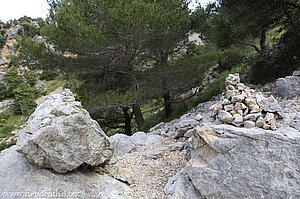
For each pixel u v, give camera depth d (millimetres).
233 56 14633
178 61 11398
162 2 10984
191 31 11633
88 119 5453
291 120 5145
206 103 11188
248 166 4504
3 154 6328
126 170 5855
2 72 31062
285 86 8008
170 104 13062
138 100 11125
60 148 5117
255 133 4602
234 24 9898
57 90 28969
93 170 5578
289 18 9984
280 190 4316
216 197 4559
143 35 10047
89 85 12734
